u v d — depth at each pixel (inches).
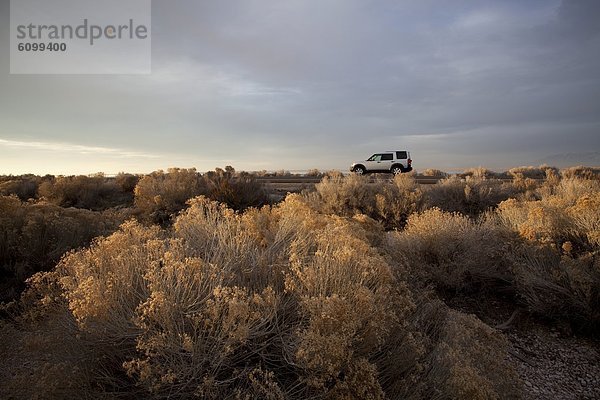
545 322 188.9
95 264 127.4
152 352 94.9
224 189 507.8
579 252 206.5
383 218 450.9
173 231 197.0
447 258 221.5
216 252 145.6
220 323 101.3
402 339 117.3
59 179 637.3
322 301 101.0
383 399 92.0
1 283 194.5
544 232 219.8
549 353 164.9
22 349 126.0
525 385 142.2
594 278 177.0
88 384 98.0
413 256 224.1
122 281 113.1
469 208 489.4
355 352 102.9
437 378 108.0
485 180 585.3
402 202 458.9
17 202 273.3
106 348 102.9
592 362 157.6
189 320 101.9
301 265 130.4
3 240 204.7
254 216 217.5
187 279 113.0
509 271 214.7
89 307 95.1
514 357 161.3
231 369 99.3
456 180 572.4
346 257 125.8
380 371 106.0
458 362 108.4
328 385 96.5
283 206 247.8
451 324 137.4
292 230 188.5
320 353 88.8
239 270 139.3
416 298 160.6
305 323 108.7
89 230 248.7
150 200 490.0
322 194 523.5
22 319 136.0
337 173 877.2
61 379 95.0
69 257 136.3
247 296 116.9
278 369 102.7
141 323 95.3
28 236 210.1
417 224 248.1
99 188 684.7
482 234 240.8
